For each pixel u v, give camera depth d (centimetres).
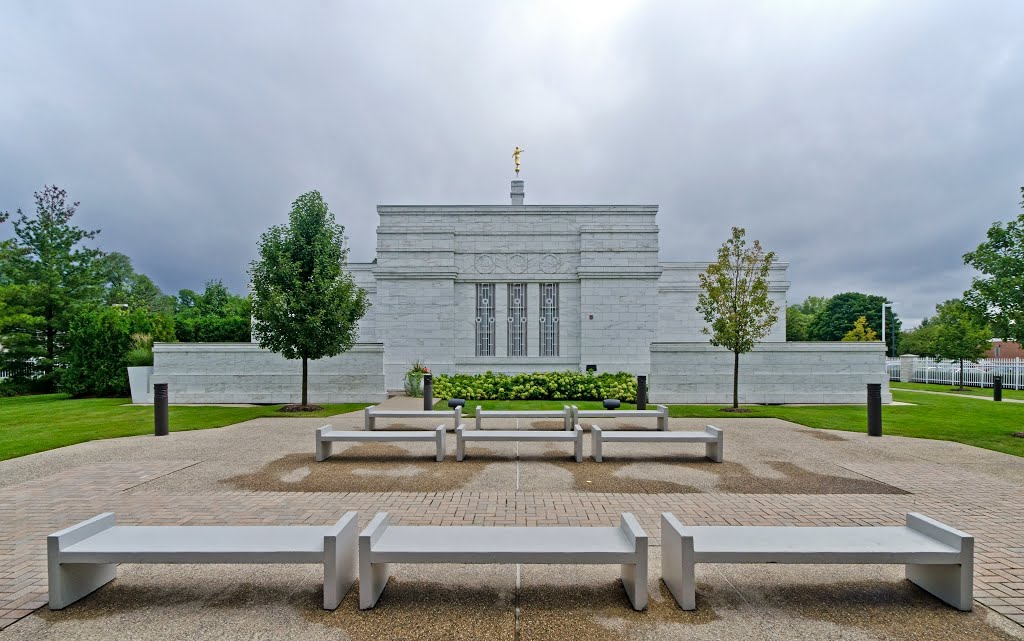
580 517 621
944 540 422
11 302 2814
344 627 380
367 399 2019
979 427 1338
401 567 481
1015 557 511
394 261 2544
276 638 366
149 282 7538
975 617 396
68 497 711
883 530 456
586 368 2475
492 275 2553
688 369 2036
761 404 2020
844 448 1069
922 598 426
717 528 461
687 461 946
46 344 2917
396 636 368
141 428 1313
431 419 1506
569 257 2559
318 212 1717
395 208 2558
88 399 2253
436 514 631
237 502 684
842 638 368
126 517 625
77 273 2966
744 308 1709
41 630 377
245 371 2041
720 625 384
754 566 487
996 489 758
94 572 437
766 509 659
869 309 6397
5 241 2859
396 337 2500
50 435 1202
